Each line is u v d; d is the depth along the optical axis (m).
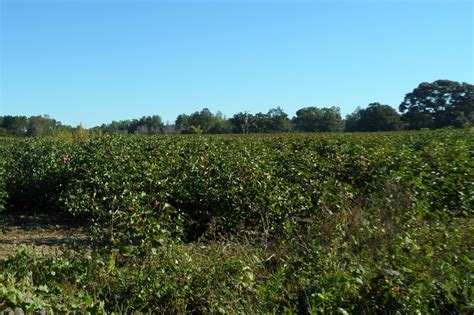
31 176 13.68
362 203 7.12
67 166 13.82
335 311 4.57
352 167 11.07
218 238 8.30
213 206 9.09
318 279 4.99
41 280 5.49
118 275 5.54
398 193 6.34
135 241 7.04
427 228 5.63
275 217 8.09
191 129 52.16
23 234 10.82
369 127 56.06
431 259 4.87
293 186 8.86
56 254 6.25
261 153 14.79
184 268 5.46
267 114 60.06
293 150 17.27
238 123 59.56
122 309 5.08
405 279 4.62
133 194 7.99
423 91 51.75
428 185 8.38
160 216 6.93
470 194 8.23
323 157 13.63
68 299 4.83
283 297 5.00
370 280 4.69
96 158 14.27
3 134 51.41
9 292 4.37
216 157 12.80
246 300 5.08
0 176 13.65
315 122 63.25
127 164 12.84
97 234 6.42
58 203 12.27
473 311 4.29
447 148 12.50
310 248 5.79
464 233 5.66
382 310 4.57
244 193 8.98
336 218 6.28
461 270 4.79
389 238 5.28
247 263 5.72
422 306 4.39
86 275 5.55
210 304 5.08
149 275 5.40
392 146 15.02
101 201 8.31
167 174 11.30
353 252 5.45
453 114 49.50
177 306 5.16
